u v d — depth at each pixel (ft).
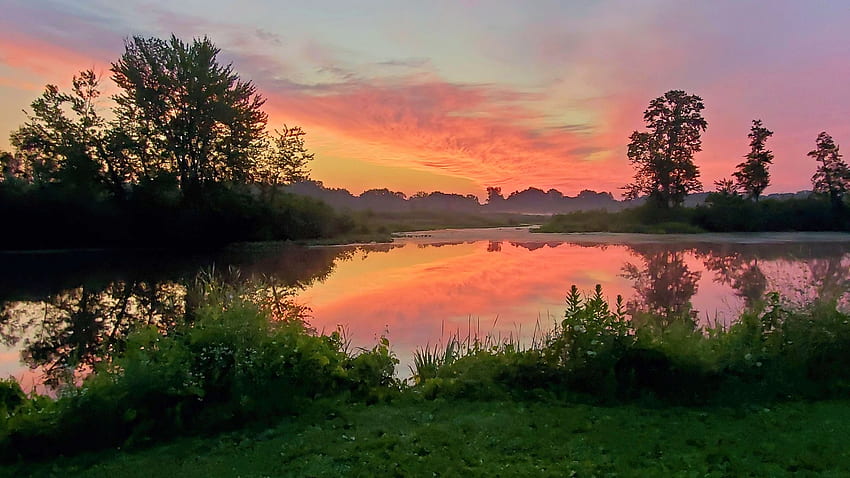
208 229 119.14
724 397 20.06
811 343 21.66
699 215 166.71
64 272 72.49
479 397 20.53
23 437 16.25
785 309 23.11
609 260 78.84
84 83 118.62
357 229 152.05
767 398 20.13
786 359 21.58
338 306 43.93
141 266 79.30
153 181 117.70
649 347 20.83
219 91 124.36
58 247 111.55
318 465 15.01
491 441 16.28
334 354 21.54
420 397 20.49
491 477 13.93
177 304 49.08
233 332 19.74
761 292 48.44
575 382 20.89
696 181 172.76
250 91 130.00
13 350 33.78
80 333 38.45
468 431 17.12
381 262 81.00
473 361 22.27
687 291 49.73
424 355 26.96
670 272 63.82
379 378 21.83
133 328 39.32
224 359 19.20
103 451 16.44
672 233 156.25
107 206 114.42
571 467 14.43
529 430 17.12
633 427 17.35
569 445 15.96
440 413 18.93
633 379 20.52
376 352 22.74
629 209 182.60
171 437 17.34
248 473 14.71
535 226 230.48
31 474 15.14
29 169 123.13
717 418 18.16
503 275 63.26
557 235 149.89
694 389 20.43
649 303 43.80
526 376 21.36
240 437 17.08
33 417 16.57
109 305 49.19
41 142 118.83
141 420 17.44
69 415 16.78
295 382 19.85
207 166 126.41
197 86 121.29
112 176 120.57
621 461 14.80
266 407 18.52
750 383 20.81
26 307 48.26
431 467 14.58
